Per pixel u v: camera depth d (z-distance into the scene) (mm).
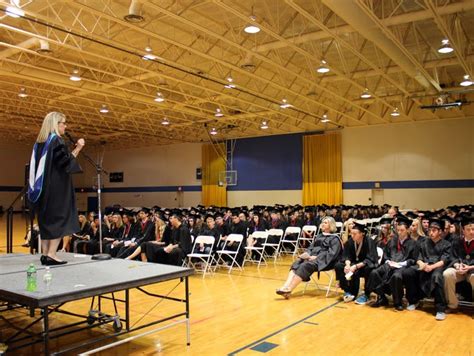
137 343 4832
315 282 7906
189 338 4797
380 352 4574
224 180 23875
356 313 6121
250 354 4512
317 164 20969
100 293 3742
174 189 26266
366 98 15492
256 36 10180
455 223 7270
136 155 28172
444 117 17938
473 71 12352
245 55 11859
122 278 4098
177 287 7922
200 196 25156
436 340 4953
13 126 21156
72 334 5133
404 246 6613
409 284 6305
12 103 17141
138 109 17453
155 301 6793
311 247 7566
